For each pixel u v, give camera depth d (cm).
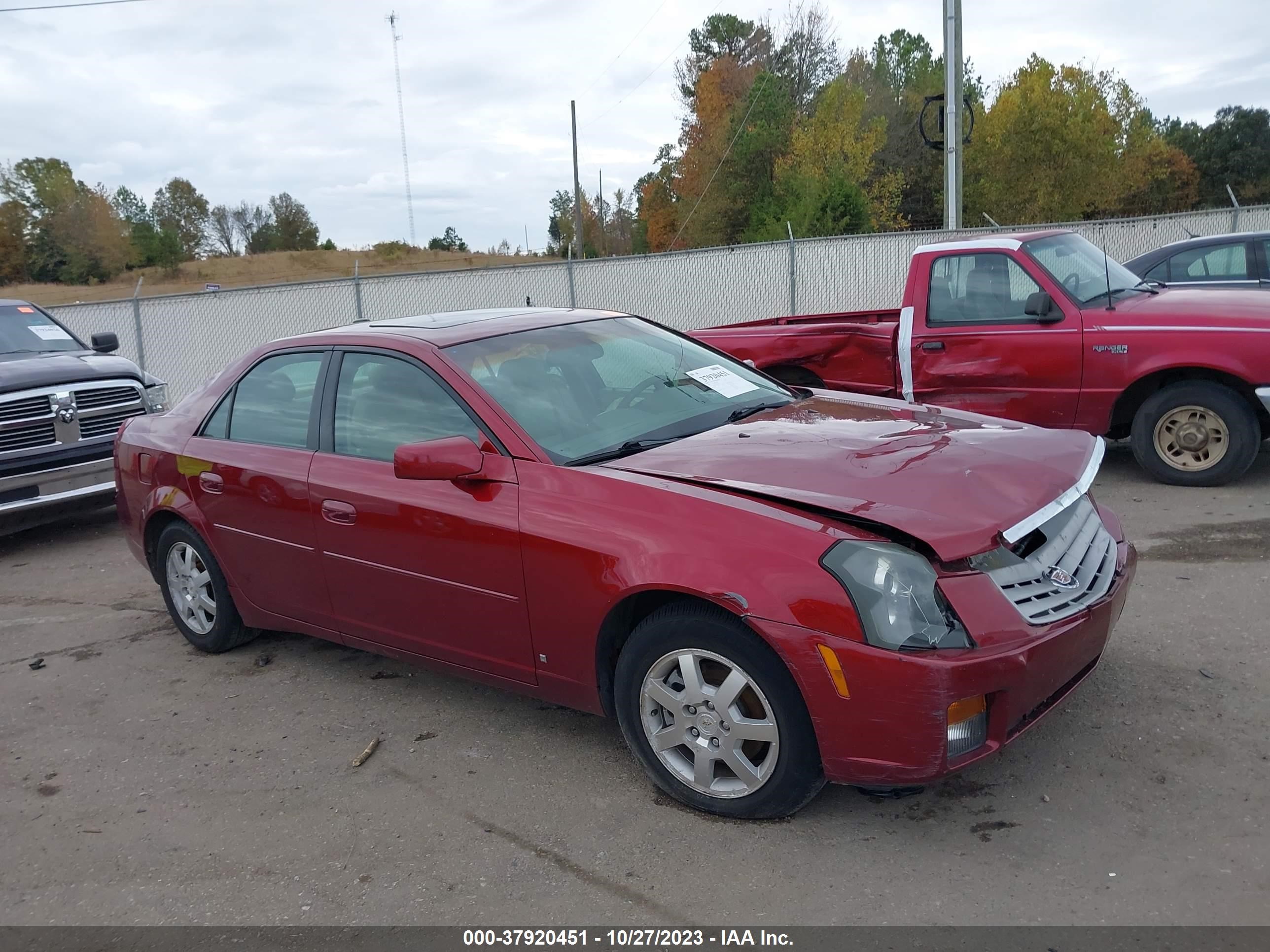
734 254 1780
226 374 500
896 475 325
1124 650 429
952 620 284
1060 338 693
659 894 290
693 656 317
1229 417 661
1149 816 307
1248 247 900
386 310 1711
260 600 476
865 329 767
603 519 333
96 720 453
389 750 399
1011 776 337
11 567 750
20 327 897
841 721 288
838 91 4112
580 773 366
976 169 4244
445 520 373
